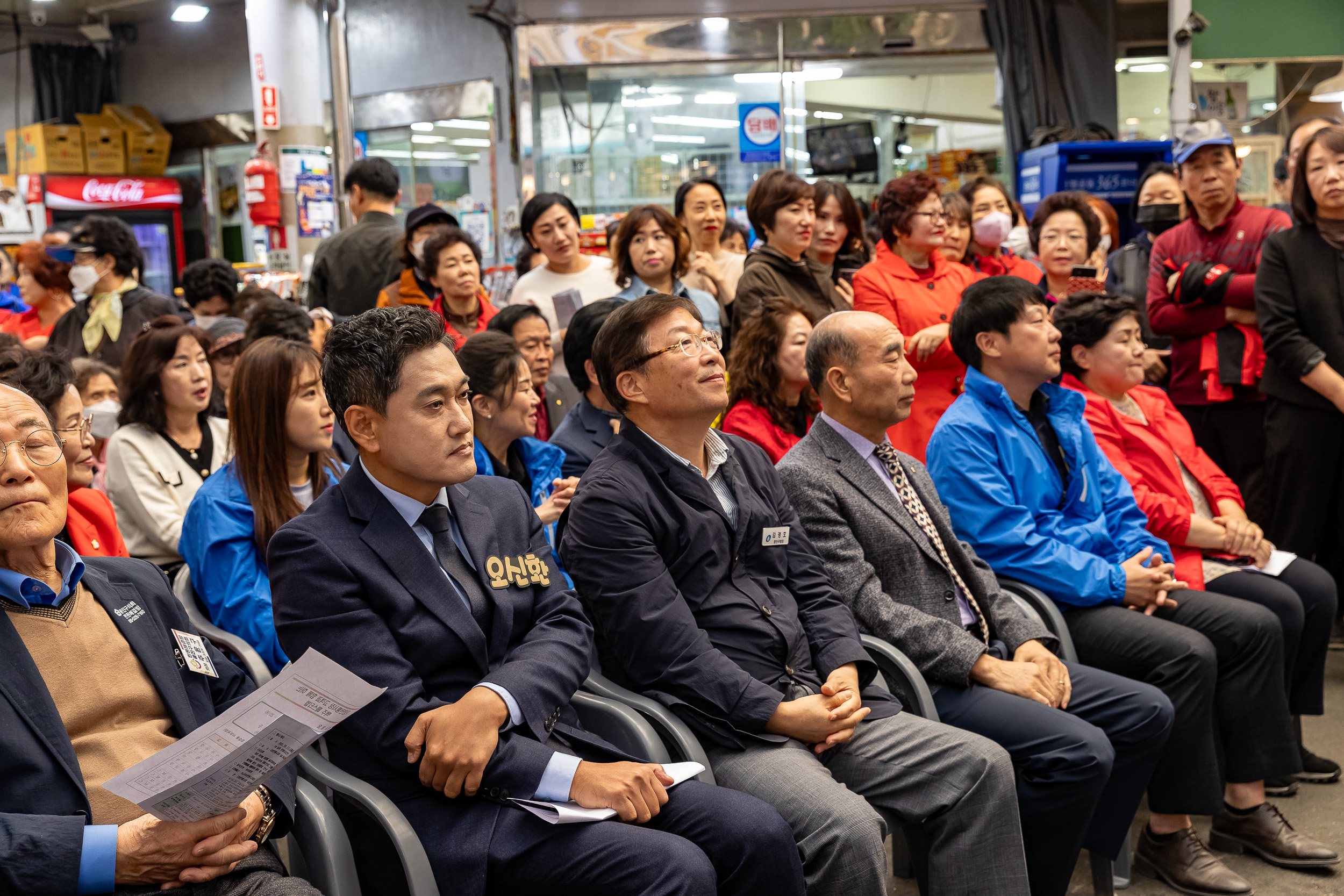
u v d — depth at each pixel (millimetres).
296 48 7555
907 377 2529
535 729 1788
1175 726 2625
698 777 1967
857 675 2248
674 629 2102
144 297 4680
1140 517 3105
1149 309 4324
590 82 8273
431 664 1804
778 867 1766
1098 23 7602
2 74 12086
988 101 8000
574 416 3186
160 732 1709
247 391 2443
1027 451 2902
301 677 1439
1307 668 3133
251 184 7531
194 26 11383
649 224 4074
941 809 2129
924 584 2537
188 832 1521
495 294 5586
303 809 1694
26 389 2273
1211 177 4113
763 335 3117
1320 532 3984
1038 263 5254
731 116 8188
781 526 2359
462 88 8938
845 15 7957
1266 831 2773
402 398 1772
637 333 2227
